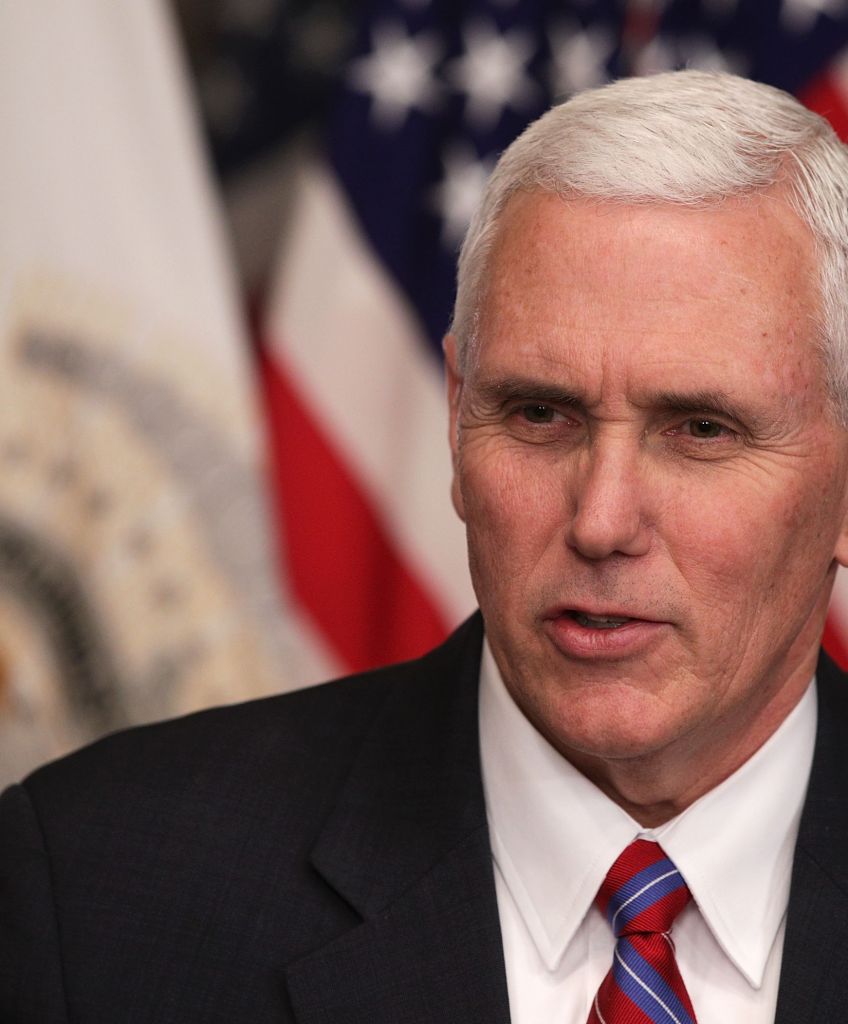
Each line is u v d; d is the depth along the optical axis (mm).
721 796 5066
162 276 9906
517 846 5195
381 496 10141
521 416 4785
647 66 10430
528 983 5035
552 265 4609
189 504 9789
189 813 5531
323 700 6020
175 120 10039
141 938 5242
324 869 5250
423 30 10562
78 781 5754
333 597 10023
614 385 4516
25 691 9695
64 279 9836
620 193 4562
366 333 10211
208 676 9734
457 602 10141
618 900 5000
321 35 13781
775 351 4555
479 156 10414
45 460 9773
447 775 5398
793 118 4820
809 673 5250
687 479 4609
